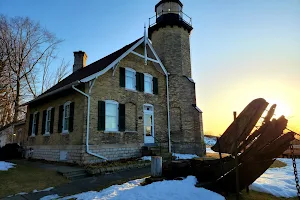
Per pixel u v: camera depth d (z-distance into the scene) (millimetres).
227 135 6367
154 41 20094
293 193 6383
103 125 12188
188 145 16656
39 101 17141
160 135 15938
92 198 5828
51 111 14898
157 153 13477
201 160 7152
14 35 23469
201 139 16797
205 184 6277
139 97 14977
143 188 6082
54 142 13641
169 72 18156
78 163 11055
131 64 15031
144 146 14172
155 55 16500
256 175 5996
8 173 9328
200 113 17297
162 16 20281
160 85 17062
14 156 17469
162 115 16500
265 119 5879
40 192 7004
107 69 12766
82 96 11914
